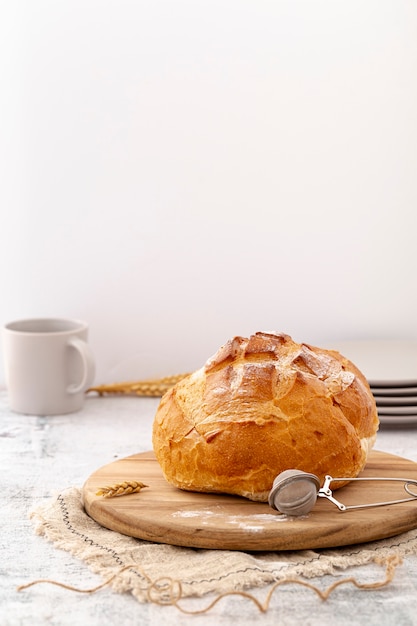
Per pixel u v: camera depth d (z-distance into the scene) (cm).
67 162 128
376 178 129
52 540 88
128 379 132
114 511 88
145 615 78
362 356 120
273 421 88
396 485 93
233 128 128
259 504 89
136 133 128
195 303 130
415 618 78
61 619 78
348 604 79
